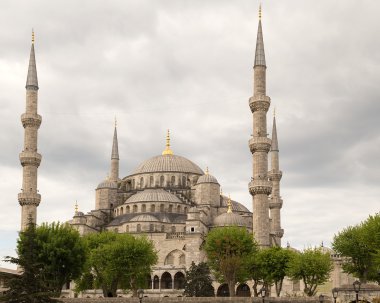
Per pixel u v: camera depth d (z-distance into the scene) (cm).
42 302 7781
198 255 15150
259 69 14500
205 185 18000
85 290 13862
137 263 12031
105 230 16812
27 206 14550
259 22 14900
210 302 9050
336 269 13900
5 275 8744
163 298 9125
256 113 14362
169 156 19788
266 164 14100
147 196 17438
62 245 10744
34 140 14900
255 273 12000
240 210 18375
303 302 8988
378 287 8556
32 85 15100
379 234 10088
